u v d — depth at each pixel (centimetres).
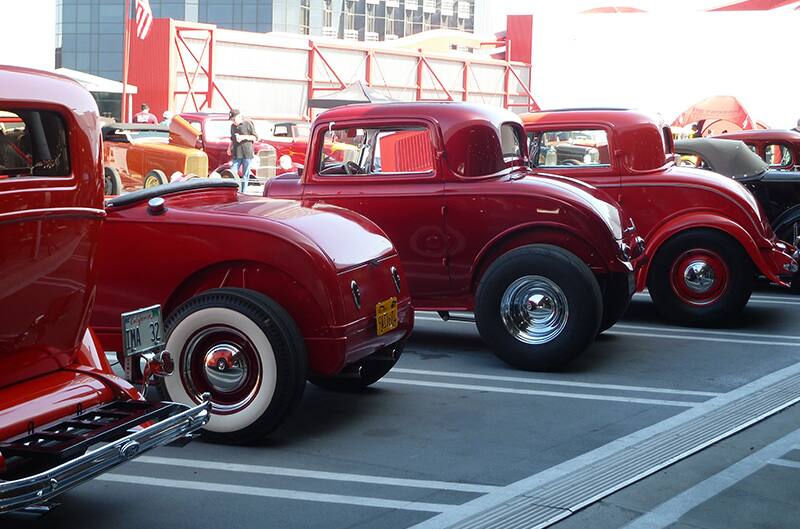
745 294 917
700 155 1145
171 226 579
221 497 479
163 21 3325
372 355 640
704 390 691
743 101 4300
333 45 3881
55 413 409
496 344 747
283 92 3750
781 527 446
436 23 10288
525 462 532
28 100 402
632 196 927
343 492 485
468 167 765
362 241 609
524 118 956
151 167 2012
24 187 396
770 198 1106
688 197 916
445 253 770
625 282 800
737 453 551
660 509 464
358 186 786
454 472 515
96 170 438
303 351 551
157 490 489
